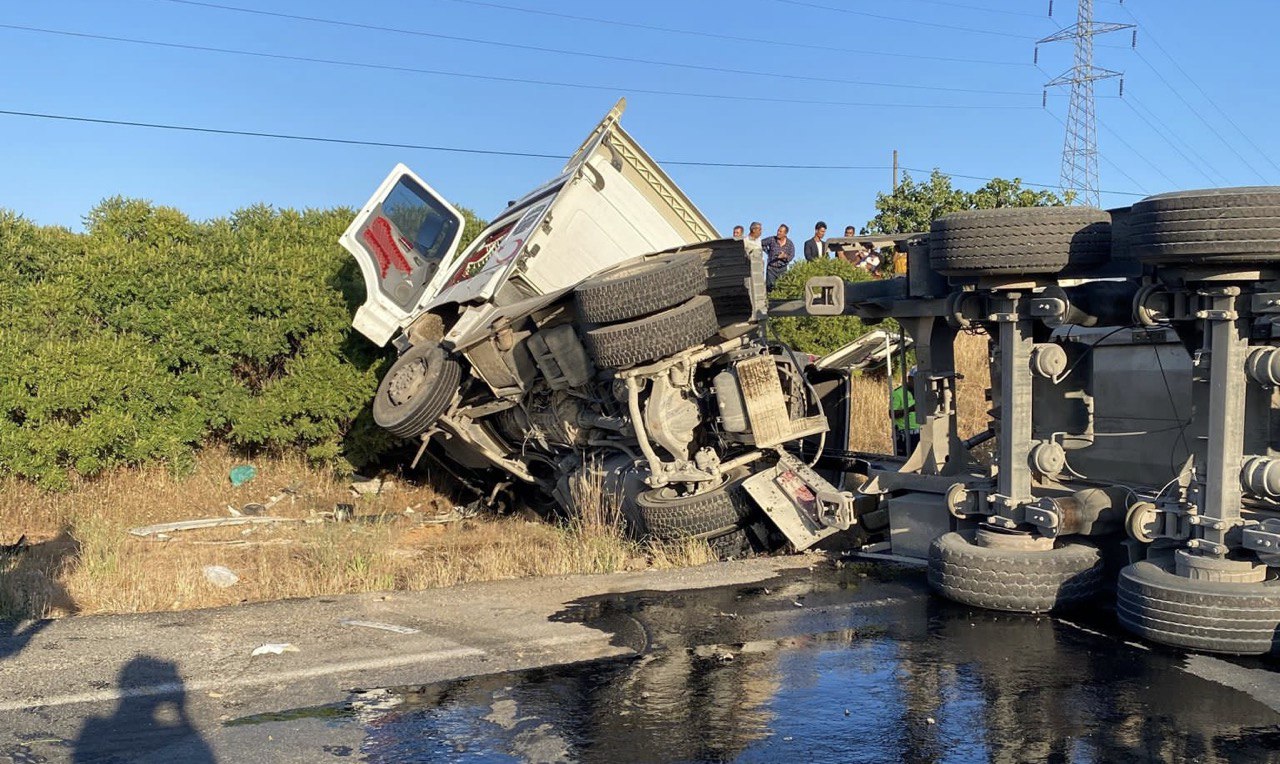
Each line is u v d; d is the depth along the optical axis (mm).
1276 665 6031
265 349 12648
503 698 5527
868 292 9273
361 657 6098
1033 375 8008
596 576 8211
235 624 6766
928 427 9203
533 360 10477
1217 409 6426
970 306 7781
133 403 11992
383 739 5004
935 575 7488
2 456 11188
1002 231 6996
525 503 12570
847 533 9844
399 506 12789
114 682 5680
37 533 10844
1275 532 6203
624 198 11062
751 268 8938
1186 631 6238
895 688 5672
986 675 5879
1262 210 5945
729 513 9031
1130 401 8109
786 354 9586
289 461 13297
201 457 13070
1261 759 4730
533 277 10586
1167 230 6160
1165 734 5023
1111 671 5938
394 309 12164
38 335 11734
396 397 10977
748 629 6758
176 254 12711
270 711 5348
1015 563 7117
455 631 6645
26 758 4777
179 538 10766
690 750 4871
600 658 6184
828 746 4910
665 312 8906
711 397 9430
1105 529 7508
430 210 12602
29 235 12305
